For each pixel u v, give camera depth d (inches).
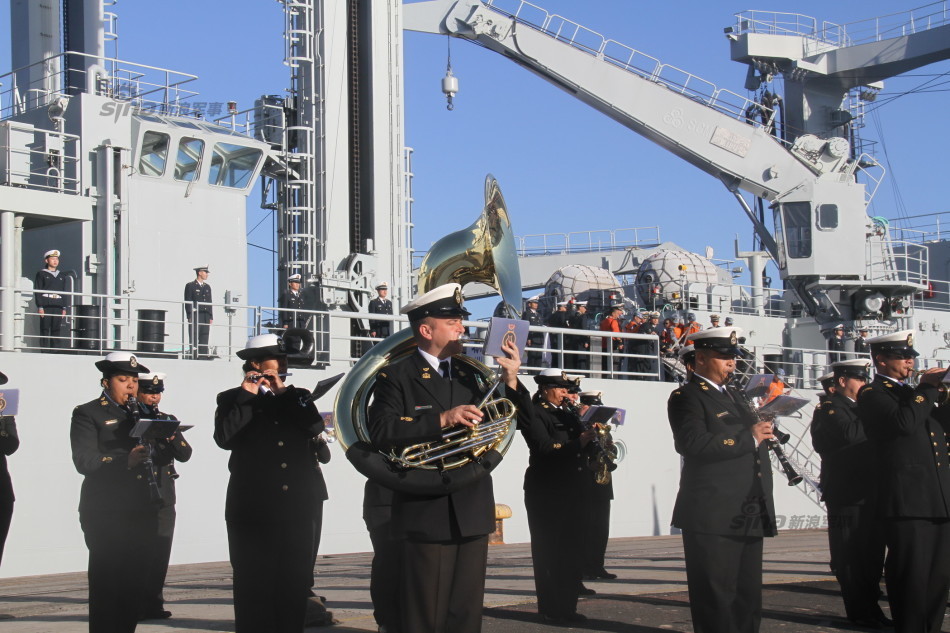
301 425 273.9
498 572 522.3
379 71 946.7
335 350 908.0
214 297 844.0
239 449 272.2
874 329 1137.4
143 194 808.3
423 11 1047.0
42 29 895.7
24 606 415.8
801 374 1138.0
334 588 462.3
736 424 281.3
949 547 311.4
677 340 969.5
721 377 287.6
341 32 930.1
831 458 361.7
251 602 266.8
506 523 807.1
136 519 284.4
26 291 628.4
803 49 1200.2
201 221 840.9
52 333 698.2
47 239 790.5
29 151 754.2
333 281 896.9
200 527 671.8
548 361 852.6
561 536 353.7
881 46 1163.9
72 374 636.7
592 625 344.2
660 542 804.0
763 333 1149.7
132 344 759.7
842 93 1234.0
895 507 309.1
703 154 1101.7
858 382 372.5
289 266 918.4
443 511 231.3
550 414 371.6
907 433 306.8
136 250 801.6
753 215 1145.4
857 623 350.0
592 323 1120.2
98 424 288.0
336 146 924.0
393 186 952.9
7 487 339.3
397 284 950.4
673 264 1192.8
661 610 373.7
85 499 284.0
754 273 1310.3
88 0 847.1
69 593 472.1
